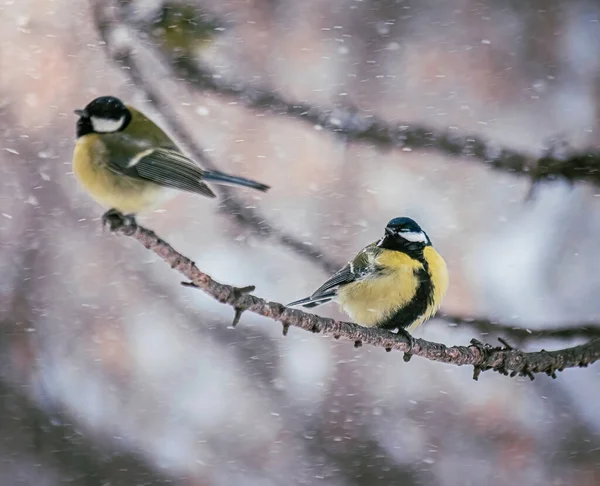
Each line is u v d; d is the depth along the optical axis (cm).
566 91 1567
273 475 1267
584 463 1242
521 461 1256
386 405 1326
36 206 1409
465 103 1554
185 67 852
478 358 638
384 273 823
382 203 1459
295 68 1512
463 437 1289
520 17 1614
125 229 501
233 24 1436
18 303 1378
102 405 1334
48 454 1284
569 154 772
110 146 658
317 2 1550
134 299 1416
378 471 1264
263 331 1406
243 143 1425
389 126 827
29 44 1376
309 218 1438
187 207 1470
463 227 1466
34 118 1388
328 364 1369
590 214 1468
